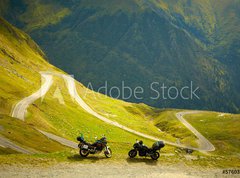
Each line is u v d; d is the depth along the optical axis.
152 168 35.25
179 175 33.53
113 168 34.00
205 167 37.53
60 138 151.38
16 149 102.88
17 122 142.12
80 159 36.19
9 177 28.69
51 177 29.67
